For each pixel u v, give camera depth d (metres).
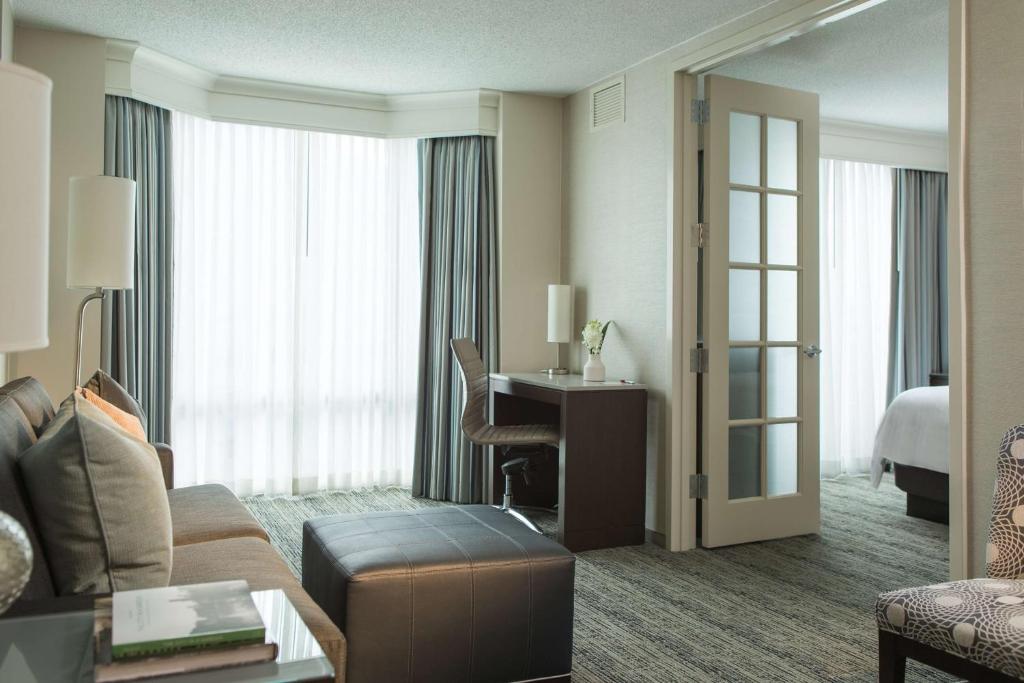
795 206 4.28
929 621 1.97
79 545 1.61
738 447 4.14
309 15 3.71
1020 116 2.43
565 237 5.08
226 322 4.86
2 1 3.28
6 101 1.02
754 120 4.16
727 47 3.70
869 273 6.30
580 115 4.91
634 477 4.09
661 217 4.13
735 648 2.79
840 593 3.37
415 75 4.64
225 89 4.71
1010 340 2.47
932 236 6.52
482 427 4.20
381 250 5.23
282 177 5.00
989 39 2.51
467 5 3.56
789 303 4.28
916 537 4.29
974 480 2.57
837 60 4.40
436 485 5.01
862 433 6.30
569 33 3.89
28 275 1.06
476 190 5.01
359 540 2.50
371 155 5.20
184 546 2.33
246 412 4.93
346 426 5.18
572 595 2.47
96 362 4.04
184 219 4.69
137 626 1.20
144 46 4.12
